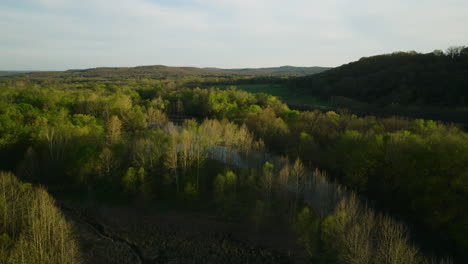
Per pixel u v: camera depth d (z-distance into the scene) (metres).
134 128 113.25
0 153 76.56
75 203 65.12
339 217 45.94
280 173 63.88
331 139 90.19
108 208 63.84
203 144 77.25
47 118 97.50
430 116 120.44
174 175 70.75
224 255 50.53
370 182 68.19
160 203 65.44
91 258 48.00
